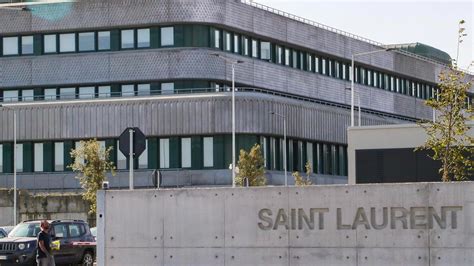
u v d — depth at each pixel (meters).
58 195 92.38
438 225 30.14
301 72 124.12
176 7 111.00
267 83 118.06
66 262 47.53
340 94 131.62
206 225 32.22
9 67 116.31
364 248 30.70
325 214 31.08
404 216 30.41
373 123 130.00
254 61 116.25
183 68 110.62
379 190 30.62
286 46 122.38
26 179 109.62
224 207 32.06
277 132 108.88
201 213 32.31
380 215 30.61
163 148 106.75
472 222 29.86
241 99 106.06
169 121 106.38
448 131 45.31
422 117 151.12
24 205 93.19
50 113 109.50
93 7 113.44
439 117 46.69
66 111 109.19
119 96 111.75
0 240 47.38
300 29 123.44
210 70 110.88
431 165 61.84
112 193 33.19
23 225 48.56
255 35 117.00
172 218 32.59
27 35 116.56
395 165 62.91
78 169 92.06
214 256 32.09
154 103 106.75
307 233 31.20
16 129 110.12
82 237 48.59
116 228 33.09
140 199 32.94
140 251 32.88
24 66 115.88
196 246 32.31
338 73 132.00
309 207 31.22
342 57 130.88
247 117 106.06
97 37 114.25
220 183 104.81
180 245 32.47
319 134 116.50
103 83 113.50
